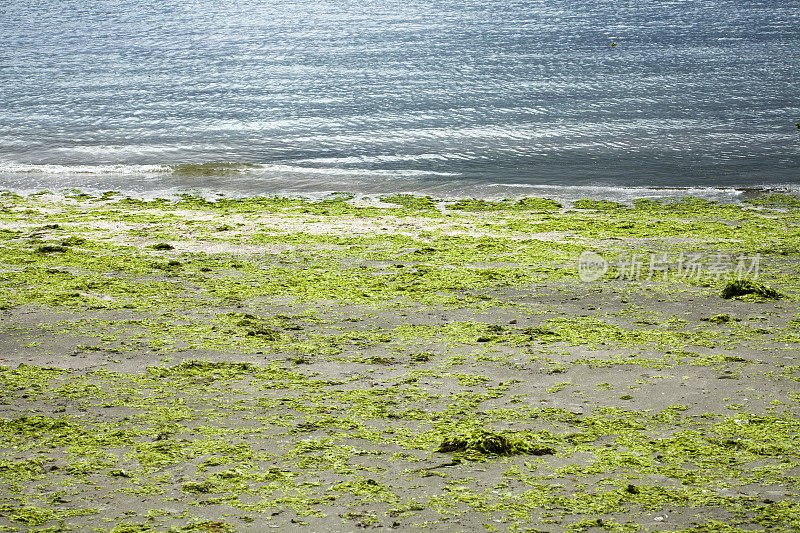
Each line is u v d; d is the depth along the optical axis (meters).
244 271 20.11
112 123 41.06
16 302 17.48
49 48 63.03
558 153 34.84
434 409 12.21
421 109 42.56
